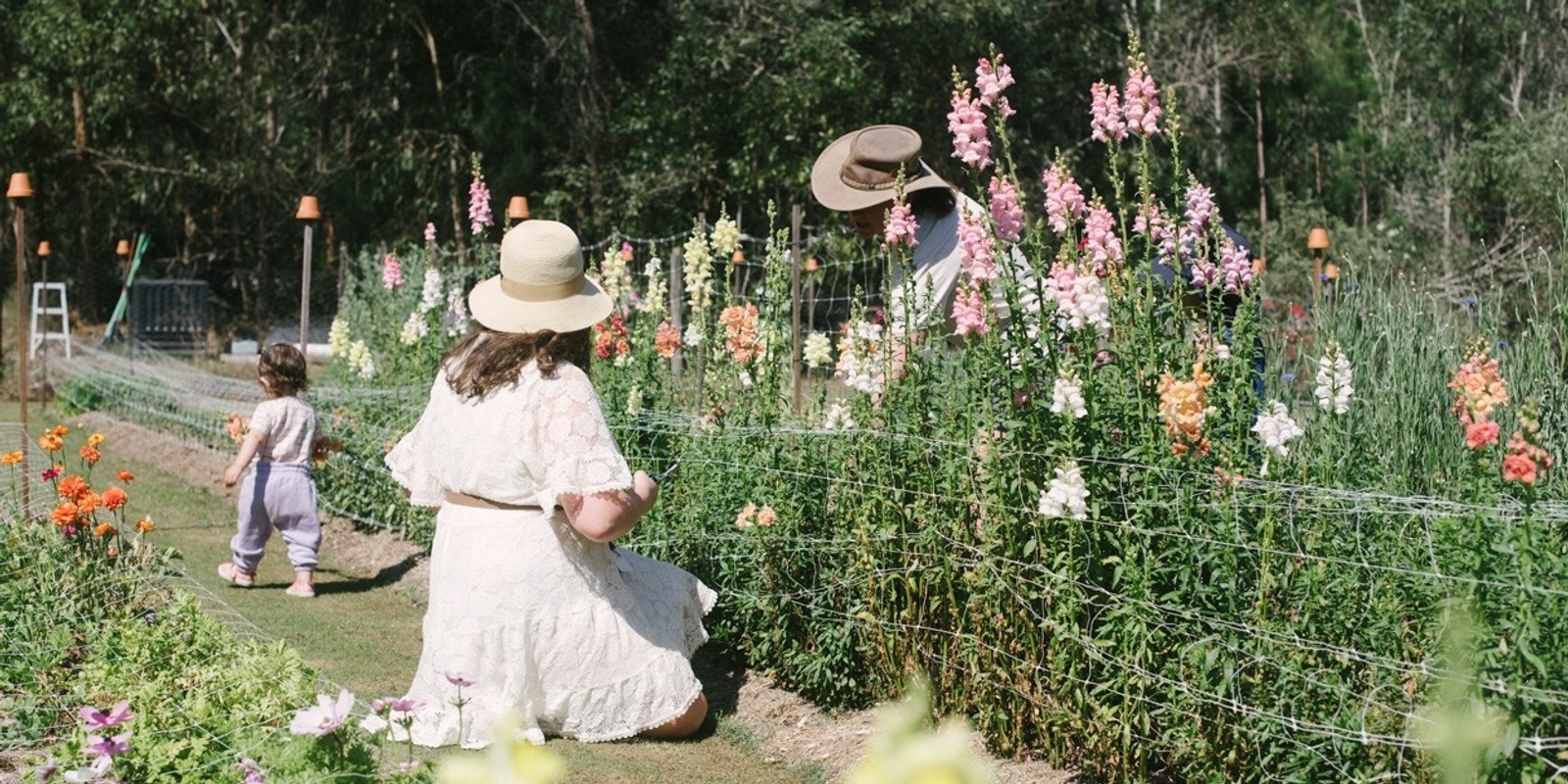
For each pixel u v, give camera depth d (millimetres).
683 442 5887
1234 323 4125
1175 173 4176
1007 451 4156
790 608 5062
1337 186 25125
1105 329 4020
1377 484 4246
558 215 22188
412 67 25125
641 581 4812
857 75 20844
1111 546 3943
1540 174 18375
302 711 3295
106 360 17109
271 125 25688
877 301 11102
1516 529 3246
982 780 1325
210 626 4672
